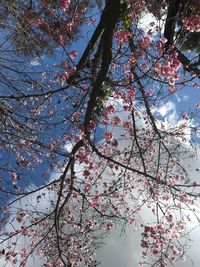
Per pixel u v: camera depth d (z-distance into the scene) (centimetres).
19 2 875
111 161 817
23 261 809
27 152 890
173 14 947
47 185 834
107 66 826
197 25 855
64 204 831
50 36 870
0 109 796
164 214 853
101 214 842
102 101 863
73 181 843
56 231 822
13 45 816
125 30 848
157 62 789
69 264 833
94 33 898
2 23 798
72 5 955
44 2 900
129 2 877
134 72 845
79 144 819
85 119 816
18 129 823
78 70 841
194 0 905
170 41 942
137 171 831
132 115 866
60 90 804
